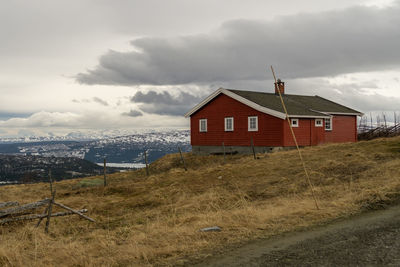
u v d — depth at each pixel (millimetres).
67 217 13578
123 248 7523
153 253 7016
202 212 12078
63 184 25516
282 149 28844
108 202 16656
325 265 5840
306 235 7660
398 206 9742
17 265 6719
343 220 8758
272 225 8672
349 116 36656
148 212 13477
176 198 15977
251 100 31094
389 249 6379
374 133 37312
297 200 11922
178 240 7855
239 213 10000
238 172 20375
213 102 34500
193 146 36500
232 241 7559
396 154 18531
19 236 9414
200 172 22266
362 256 6137
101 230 10492
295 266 5887
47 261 6949
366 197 10750
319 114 32344
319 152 23656
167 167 31797
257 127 30688
